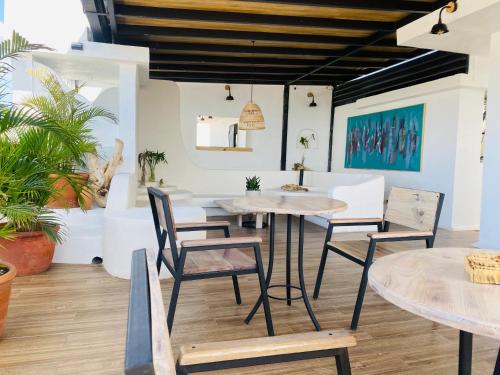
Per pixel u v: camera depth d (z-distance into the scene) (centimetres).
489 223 451
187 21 501
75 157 279
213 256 228
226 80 834
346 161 918
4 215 254
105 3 414
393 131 750
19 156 258
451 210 613
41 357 196
